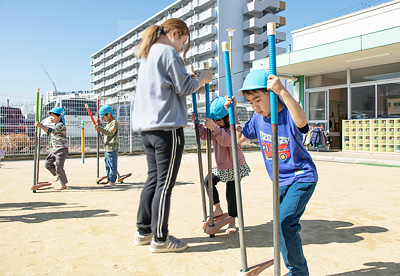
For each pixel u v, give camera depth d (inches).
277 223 59.1
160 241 90.8
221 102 108.4
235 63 1686.8
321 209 139.4
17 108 420.2
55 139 191.9
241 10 1738.4
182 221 122.5
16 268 79.6
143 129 89.4
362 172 261.6
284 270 78.9
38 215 130.6
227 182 111.8
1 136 400.5
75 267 80.6
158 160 91.0
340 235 105.3
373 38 321.1
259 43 1690.5
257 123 81.6
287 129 72.2
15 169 299.1
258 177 235.1
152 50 90.3
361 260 85.0
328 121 455.2
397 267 80.6
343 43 346.0
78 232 108.7
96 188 196.9
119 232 109.0
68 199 163.0
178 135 91.4
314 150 458.0
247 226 115.5
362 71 411.8
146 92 89.7
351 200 157.0
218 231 111.2
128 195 173.8
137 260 85.3
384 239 101.2
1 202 155.9
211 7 1697.8
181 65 88.4
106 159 206.4
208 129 101.1
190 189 190.4
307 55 382.3
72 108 432.5
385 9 409.7
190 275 76.1
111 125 201.0
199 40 1750.7
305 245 96.3
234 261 84.4
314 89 468.1
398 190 183.3
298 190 70.2
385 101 388.2
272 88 58.0
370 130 366.6
